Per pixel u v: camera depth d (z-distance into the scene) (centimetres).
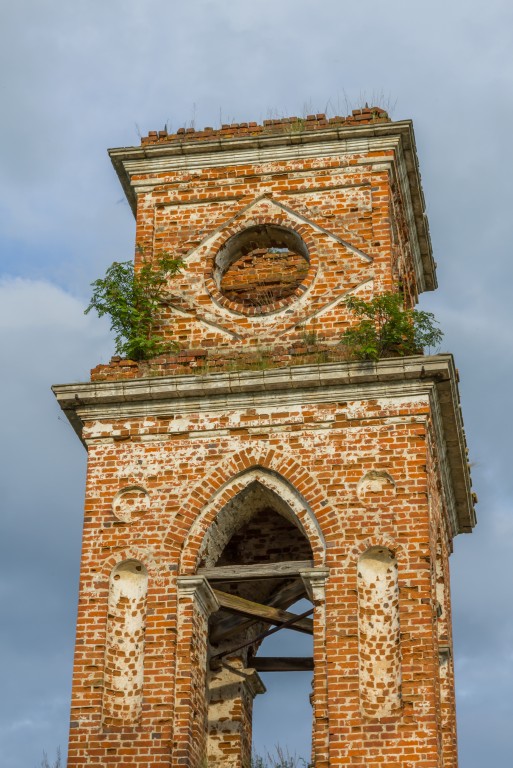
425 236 3847
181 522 3169
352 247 3431
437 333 3275
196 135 3638
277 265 3734
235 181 3553
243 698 3397
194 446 3228
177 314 3438
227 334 3397
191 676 3045
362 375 3209
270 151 3559
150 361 3338
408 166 3625
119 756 2988
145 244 3528
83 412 3284
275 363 3284
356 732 2939
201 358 3325
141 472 3222
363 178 3497
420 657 2978
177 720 3002
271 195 3522
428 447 3186
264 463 3184
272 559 3491
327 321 3362
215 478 3195
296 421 3209
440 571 3347
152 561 3139
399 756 2911
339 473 3155
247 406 3241
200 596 3127
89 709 3025
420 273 3966
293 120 3606
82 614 3109
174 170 3591
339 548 3091
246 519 3303
